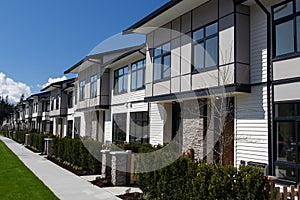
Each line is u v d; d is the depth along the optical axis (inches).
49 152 785.6
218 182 222.1
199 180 239.9
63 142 655.8
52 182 422.9
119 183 400.8
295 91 371.6
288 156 373.4
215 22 471.8
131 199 324.5
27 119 2233.0
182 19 551.5
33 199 318.7
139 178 338.3
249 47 436.5
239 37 431.8
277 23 402.0
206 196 232.5
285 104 383.6
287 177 370.9
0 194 339.3
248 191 210.4
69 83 1236.5
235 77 424.2
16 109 2731.3
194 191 244.8
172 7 511.8
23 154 833.5
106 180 419.8
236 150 440.5
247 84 428.5
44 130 1766.7
